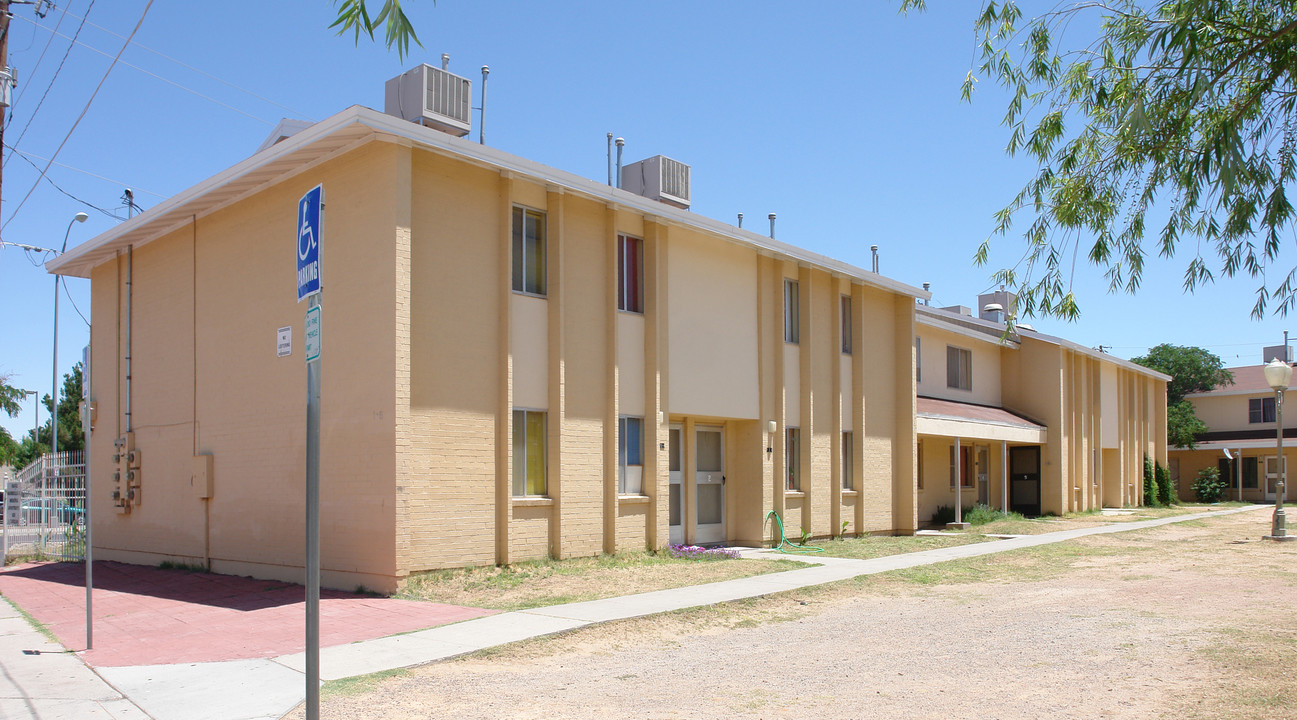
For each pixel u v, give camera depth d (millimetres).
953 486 28172
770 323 19203
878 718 6457
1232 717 6211
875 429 21953
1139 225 8062
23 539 19984
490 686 7516
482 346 13539
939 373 27844
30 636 10281
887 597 12445
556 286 14594
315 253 4789
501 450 13625
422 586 12250
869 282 21703
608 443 15352
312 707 4523
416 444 12469
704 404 17453
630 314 16141
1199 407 46875
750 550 17875
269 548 14125
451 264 13211
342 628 10016
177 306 16844
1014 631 9672
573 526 14633
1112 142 8062
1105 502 35781
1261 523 25984
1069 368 32062
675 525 17484
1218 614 10383
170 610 11781
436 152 13000
